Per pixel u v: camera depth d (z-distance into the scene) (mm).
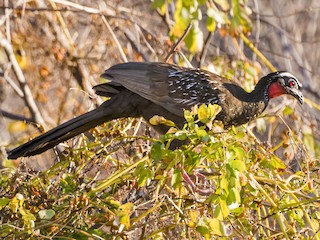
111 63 17469
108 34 17375
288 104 15930
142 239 10031
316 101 19812
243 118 13039
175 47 14180
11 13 17438
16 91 16219
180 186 10195
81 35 17531
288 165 11078
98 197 10445
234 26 15469
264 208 11312
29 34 17031
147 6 18797
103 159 11039
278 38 20062
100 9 17094
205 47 16453
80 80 17094
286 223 10570
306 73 20312
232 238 10094
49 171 10953
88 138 12773
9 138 16516
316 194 10906
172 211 10258
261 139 16328
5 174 11695
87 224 10156
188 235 9750
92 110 12266
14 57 16172
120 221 9711
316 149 16094
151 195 10750
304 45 20828
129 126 12141
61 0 16656
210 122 10094
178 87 12477
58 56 16844
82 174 10922
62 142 12023
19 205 9945
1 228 10062
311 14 20859
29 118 16266
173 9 18672
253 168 10477
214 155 9812
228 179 9625
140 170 9969
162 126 12422
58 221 9938
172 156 9875
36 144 11836
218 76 13000
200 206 10078
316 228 10445
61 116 16953
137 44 17141
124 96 12359
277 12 20422
